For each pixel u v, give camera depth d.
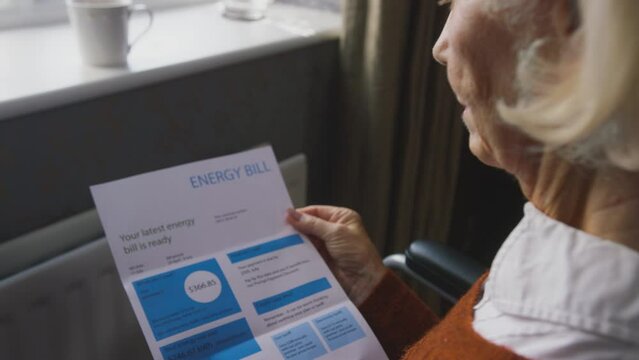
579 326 0.49
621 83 0.43
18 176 0.88
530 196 0.57
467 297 0.64
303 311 0.79
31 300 0.84
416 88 1.27
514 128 0.53
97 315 0.94
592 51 0.44
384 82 1.20
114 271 0.94
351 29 1.21
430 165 1.39
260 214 0.84
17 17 1.09
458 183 1.67
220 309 0.75
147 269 0.74
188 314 0.74
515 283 0.55
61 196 0.93
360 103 1.25
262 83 1.17
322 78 1.29
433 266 0.99
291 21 1.29
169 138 1.05
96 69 0.94
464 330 0.57
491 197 1.73
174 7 1.31
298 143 1.30
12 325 0.84
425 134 1.36
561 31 0.47
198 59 1.02
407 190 1.36
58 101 0.86
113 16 0.92
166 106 1.03
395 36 1.18
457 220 1.74
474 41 0.53
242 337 0.75
